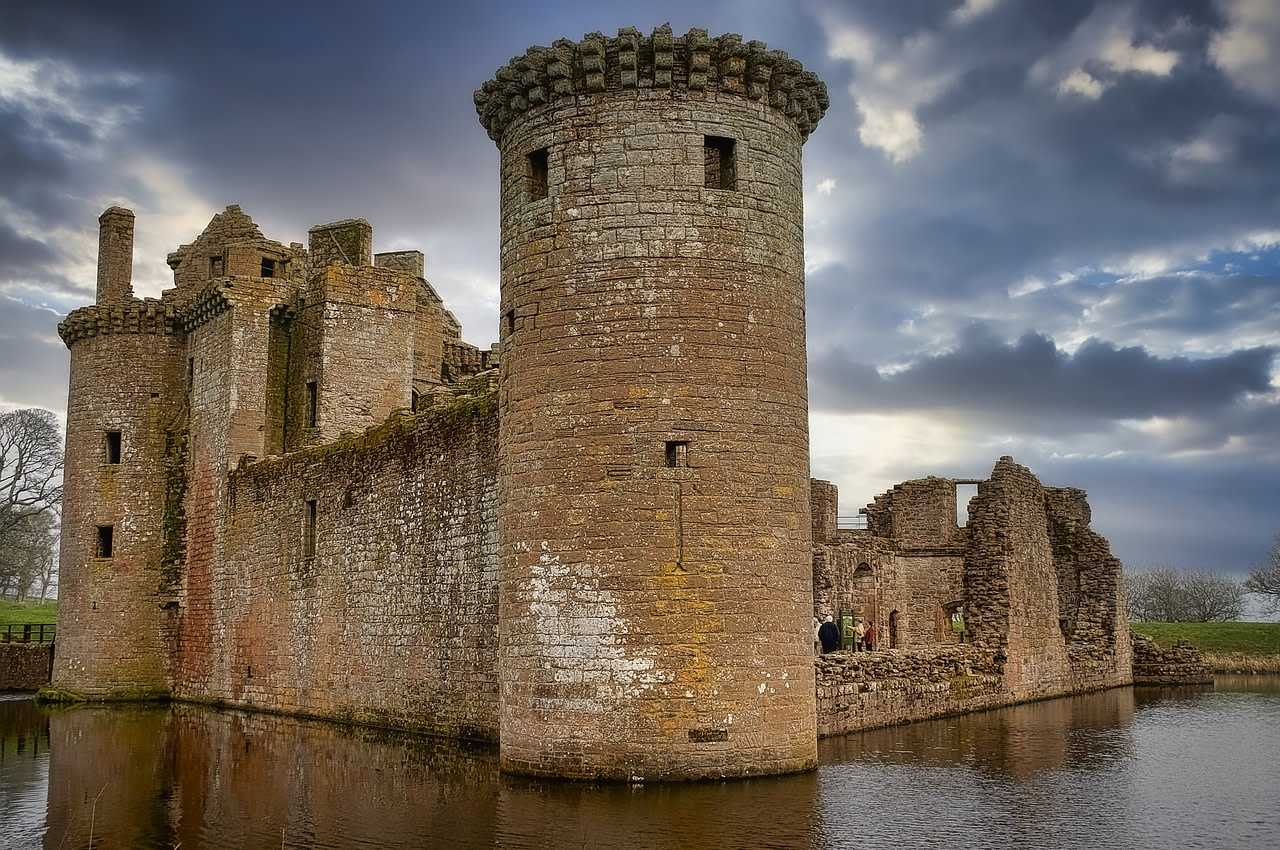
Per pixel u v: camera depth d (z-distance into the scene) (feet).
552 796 59.93
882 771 69.31
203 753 82.07
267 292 130.11
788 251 69.41
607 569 63.93
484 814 56.03
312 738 89.97
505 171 71.67
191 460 133.69
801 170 72.64
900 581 154.30
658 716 62.80
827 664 88.43
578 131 67.51
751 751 63.87
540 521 65.98
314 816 57.57
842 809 57.00
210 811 59.88
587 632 63.93
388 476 98.12
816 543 135.54
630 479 64.34
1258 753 78.69
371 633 98.48
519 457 67.67
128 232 148.77
